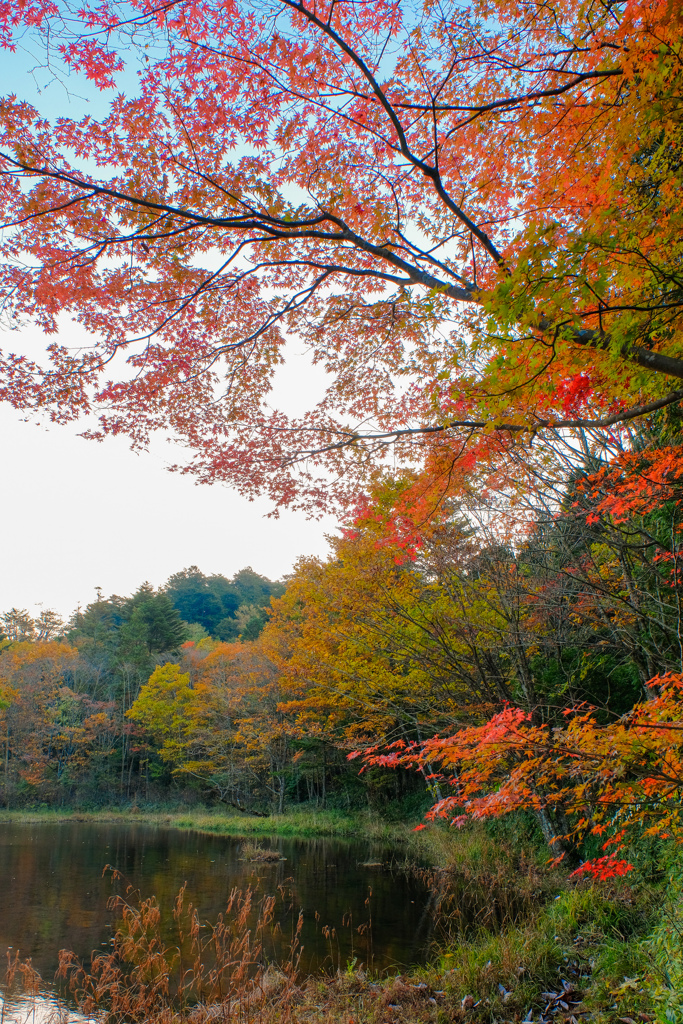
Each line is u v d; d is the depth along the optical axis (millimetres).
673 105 3066
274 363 5668
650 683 4098
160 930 9445
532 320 2594
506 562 8719
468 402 3846
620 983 5348
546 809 10703
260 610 53281
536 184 4402
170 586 77812
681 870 6457
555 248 2459
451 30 4199
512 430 4160
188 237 4562
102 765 40906
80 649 50375
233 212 4480
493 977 6121
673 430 6059
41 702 39125
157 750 38844
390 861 15516
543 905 8766
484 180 4613
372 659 10977
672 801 3854
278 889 12172
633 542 7238
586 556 7359
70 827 28531
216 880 13391
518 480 6750
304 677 13898
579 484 6273
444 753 4293
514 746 3719
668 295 2982
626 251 2631
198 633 59812
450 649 9500
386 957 7770
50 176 4121
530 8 3973
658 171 3348
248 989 6766
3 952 8539
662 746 3328
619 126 3191
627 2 3295
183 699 35469
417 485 4656
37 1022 6242
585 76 3551
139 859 16859
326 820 24500
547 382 2977
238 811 30594
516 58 4273
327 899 11188
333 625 11664
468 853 12906
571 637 9469
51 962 8102
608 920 6871
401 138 3982
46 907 11047
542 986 5863
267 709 26562
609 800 3604
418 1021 5512
